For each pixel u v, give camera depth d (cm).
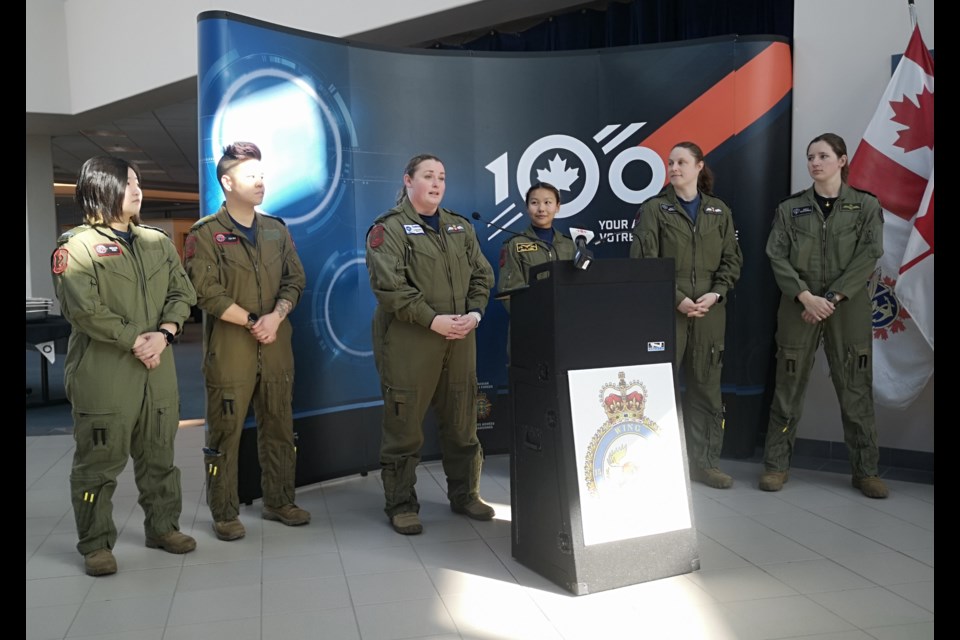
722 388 432
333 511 361
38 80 871
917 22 396
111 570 284
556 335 262
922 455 410
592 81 437
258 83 359
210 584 275
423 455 431
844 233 365
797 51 431
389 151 409
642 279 275
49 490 412
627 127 434
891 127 391
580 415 263
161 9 768
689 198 380
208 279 311
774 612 244
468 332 325
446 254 327
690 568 275
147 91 795
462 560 294
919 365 394
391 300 312
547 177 438
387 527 336
